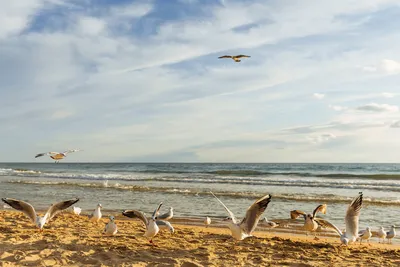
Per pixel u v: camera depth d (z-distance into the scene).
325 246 10.44
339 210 17.78
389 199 21.00
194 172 54.25
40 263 7.48
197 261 8.16
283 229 13.77
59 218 14.35
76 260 7.85
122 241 10.00
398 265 8.36
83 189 26.91
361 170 62.72
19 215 14.86
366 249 10.14
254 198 21.86
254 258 8.65
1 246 8.77
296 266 8.09
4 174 46.59
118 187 27.80
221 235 11.55
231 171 53.41
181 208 18.36
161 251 9.01
